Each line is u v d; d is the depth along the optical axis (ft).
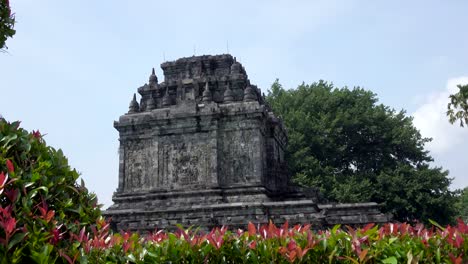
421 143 195.00
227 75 122.01
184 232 25.39
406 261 22.38
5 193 19.08
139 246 23.73
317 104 200.03
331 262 22.85
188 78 125.70
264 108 114.42
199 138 112.98
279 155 132.77
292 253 22.36
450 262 21.90
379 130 190.70
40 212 20.75
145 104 127.03
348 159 198.80
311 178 173.99
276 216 93.45
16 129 22.04
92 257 21.43
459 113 100.27
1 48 31.76
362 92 206.90
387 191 172.24
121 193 115.75
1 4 32.48
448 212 173.06
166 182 112.06
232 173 109.91
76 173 23.77
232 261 23.59
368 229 24.77
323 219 91.97
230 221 94.02
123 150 119.55
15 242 17.83
